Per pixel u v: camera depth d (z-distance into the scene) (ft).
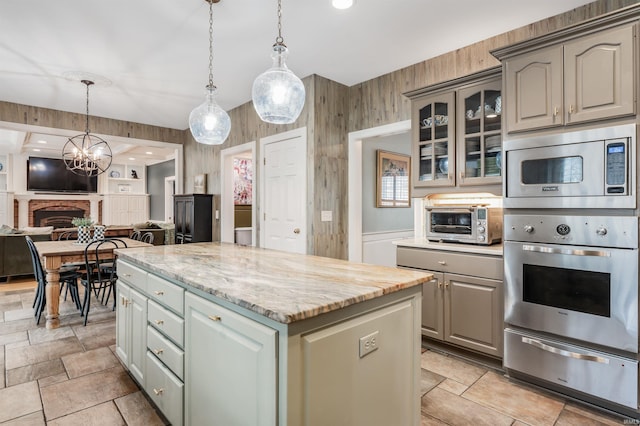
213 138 9.10
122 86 13.32
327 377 3.97
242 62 11.27
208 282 4.92
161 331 6.05
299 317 3.58
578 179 6.59
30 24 8.94
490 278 8.14
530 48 7.21
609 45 6.27
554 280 6.95
